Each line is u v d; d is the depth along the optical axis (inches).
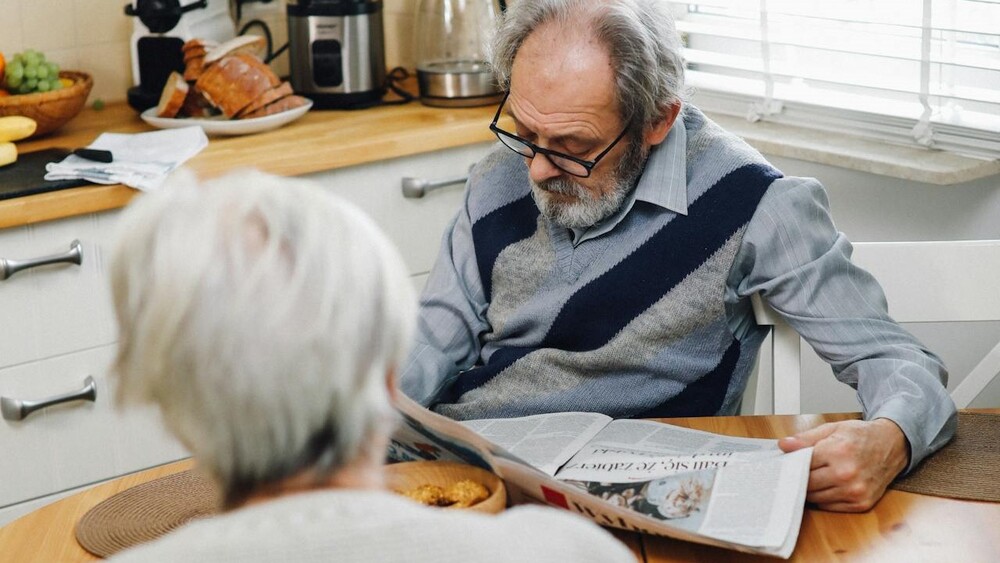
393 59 111.5
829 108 86.0
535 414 59.1
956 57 77.8
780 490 43.8
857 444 46.3
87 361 80.8
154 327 24.1
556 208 58.1
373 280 25.0
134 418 82.8
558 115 55.2
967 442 51.4
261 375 23.8
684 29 92.0
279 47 109.6
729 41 92.6
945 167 76.4
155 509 47.0
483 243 63.1
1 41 97.2
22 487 80.0
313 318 24.1
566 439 51.8
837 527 44.3
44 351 79.0
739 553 42.3
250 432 24.3
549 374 60.0
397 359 26.2
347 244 25.1
